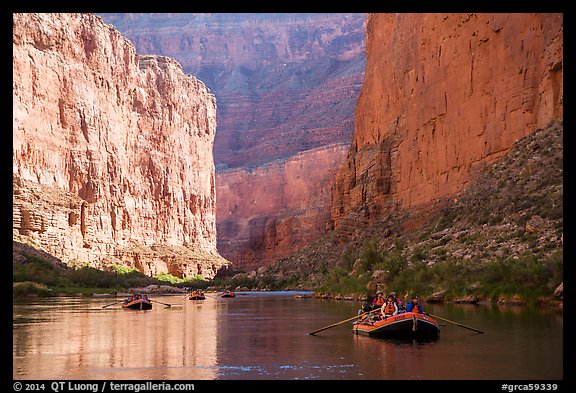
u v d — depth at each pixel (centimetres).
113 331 2903
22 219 8819
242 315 3878
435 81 6500
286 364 1902
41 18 10394
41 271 7925
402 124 7819
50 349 2278
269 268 10244
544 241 3759
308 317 3569
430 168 6525
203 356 2084
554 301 3088
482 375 1672
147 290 9031
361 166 8806
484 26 5562
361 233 7694
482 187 5122
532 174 4588
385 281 4647
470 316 2845
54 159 10294
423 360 1878
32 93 9825
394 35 8144
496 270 3562
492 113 5394
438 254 4597
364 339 2388
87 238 10231
